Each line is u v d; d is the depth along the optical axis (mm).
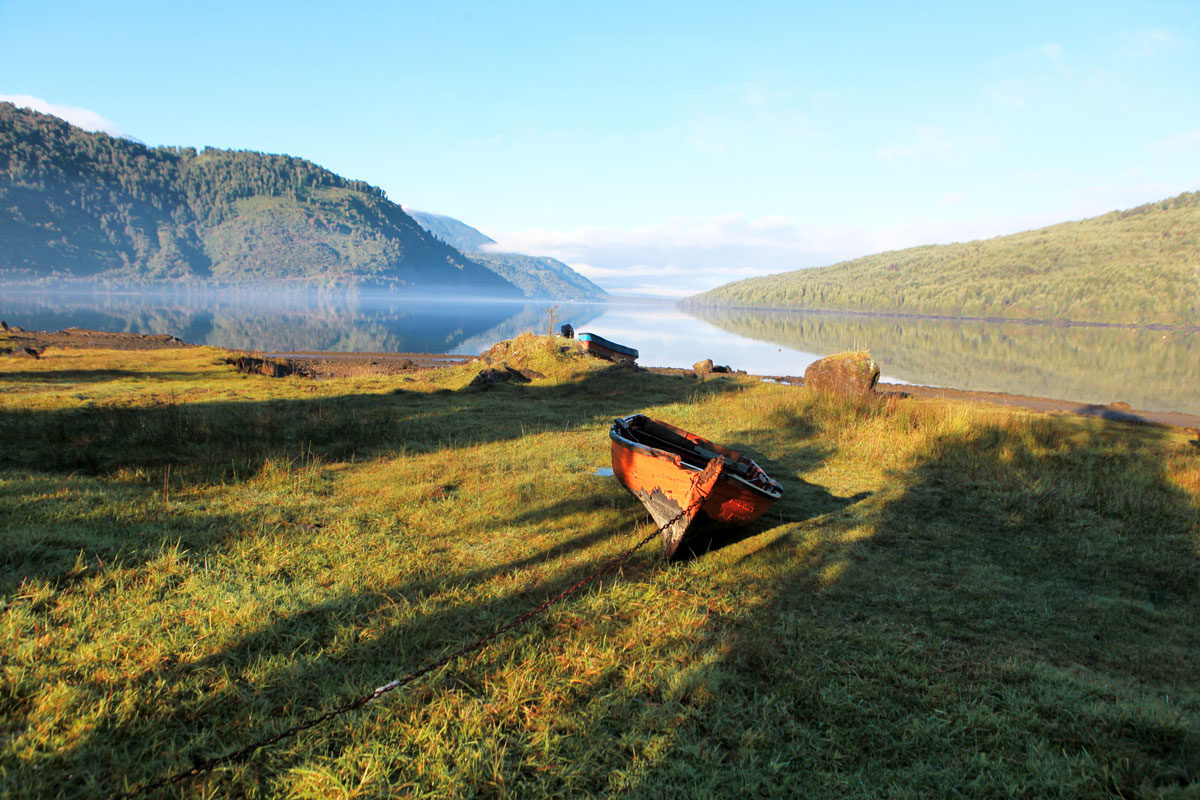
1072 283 163875
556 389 18953
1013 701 3672
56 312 93625
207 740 2957
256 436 10195
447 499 7504
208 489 7125
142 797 2576
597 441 11531
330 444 10305
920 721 3461
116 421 10531
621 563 5691
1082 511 7859
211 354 26500
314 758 2891
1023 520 7582
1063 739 3340
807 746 3234
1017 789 2932
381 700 3326
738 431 12984
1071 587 5668
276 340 55656
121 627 3740
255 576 4738
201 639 3744
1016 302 168375
